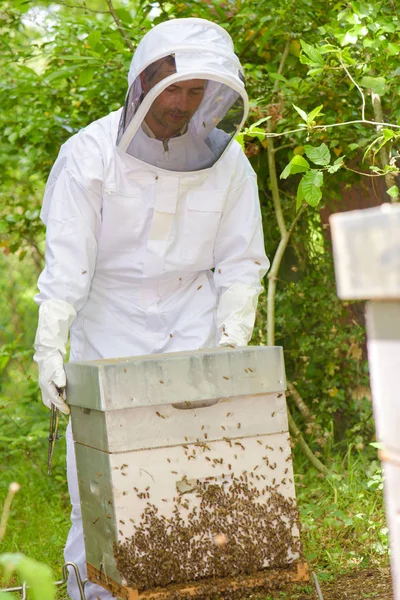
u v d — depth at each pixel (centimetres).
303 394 669
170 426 283
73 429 317
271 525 293
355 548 464
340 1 546
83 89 647
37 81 643
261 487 293
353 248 137
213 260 411
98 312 400
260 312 648
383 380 144
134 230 383
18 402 728
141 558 281
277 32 555
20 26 702
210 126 359
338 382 658
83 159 381
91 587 385
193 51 339
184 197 384
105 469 283
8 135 676
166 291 399
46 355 350
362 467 592
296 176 639
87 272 378
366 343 657
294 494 296
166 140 359
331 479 564
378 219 132
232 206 402
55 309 362
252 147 590
